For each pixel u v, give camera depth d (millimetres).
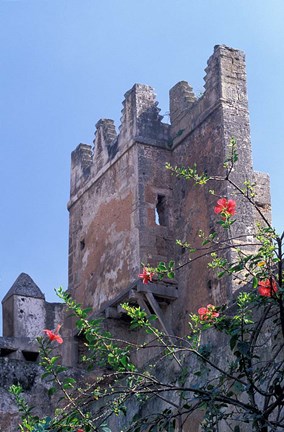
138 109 20953
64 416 6781
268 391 6797
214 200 18969
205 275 18672
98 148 22578
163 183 20609
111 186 21531
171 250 20078
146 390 7055
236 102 19578
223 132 19125
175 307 19500
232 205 7262
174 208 20469
